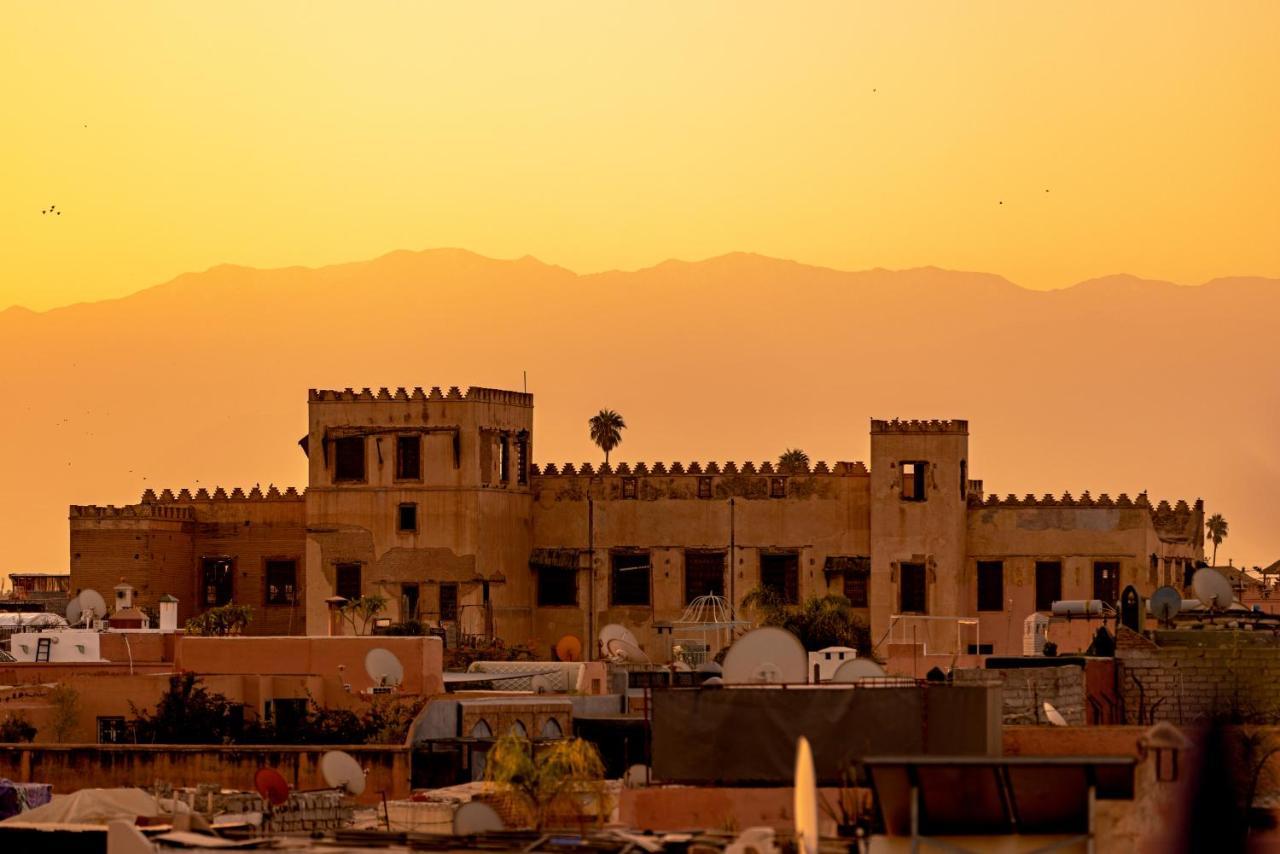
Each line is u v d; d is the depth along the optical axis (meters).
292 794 109.31
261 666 151.12
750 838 68.88
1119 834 67.25
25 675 164.88
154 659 173.62
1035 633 156.50
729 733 79.31
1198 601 137.00
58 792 127.94
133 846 79.31
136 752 128.12
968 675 106.62
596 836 75.00
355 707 147.38
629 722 140.62
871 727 78.06
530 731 140.50
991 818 64.06
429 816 101.81
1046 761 63.97
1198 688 111.00
